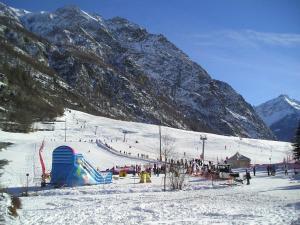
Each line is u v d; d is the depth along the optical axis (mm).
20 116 129750
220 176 47688
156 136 135750
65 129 121500
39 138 104188
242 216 18969
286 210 20531
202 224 16891
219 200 26359
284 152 140375
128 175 56594
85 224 17641
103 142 102875
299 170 62094
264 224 16531
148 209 21844
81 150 83062
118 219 18781
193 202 25312
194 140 139625
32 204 25828
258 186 37219
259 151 137375
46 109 160500
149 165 69688
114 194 32406
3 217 17828
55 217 19578
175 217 19047
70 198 29516
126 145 108250
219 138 151625
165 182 39906
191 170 55125
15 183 42562
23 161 62250
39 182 43656
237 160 84938
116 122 158375
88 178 41688
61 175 40906
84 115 171625
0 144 81500
